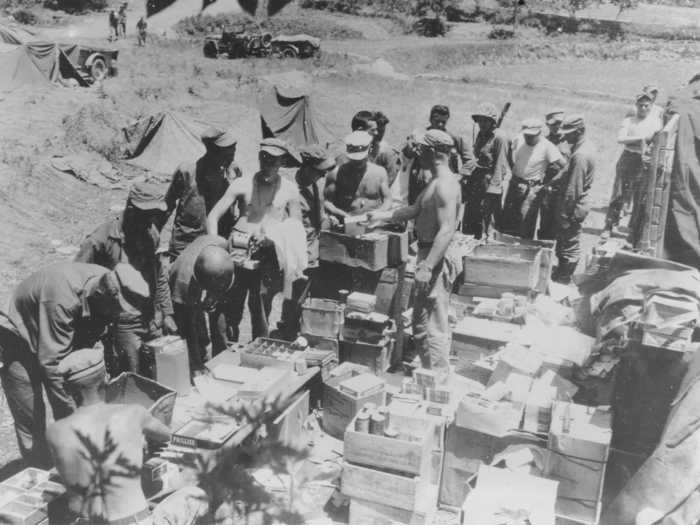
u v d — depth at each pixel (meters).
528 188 7.70
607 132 10.05
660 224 4.92
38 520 3.70
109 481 3.32
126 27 17.89
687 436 4.02
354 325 5.44
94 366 3.59
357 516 4.16
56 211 11.67
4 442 5.60
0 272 9.25
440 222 5.14
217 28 14.68
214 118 13.43
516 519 3.65
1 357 4.66
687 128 4.88
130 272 4.66
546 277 6.61
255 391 4.64
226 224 6.25
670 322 3.99
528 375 4.95
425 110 10.65
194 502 3.58
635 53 10.39
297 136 10.78
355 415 4.73
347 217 5.95
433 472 4.45
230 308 6.14
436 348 5.39
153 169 13.60
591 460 3.96
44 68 16.98
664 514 4.03
